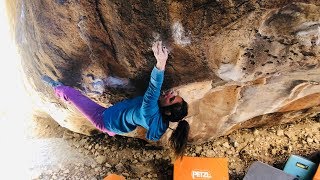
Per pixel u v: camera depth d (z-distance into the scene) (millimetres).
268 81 3791
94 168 4996
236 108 4363
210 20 2893
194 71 3455
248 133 5301
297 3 2682
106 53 3445
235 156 5164
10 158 5129
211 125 4715
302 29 2875
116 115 3430
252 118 4961
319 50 3064
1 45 5750
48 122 5523
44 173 4945
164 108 3234
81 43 3451
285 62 3281
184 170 4543
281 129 5320
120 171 4973
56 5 3232
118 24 3137
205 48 3158
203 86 3713
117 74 3615
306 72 3535
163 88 3662
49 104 4504
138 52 3297
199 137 4980
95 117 3578
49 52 3674
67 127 5027
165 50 3121
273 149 5203
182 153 3693
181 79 3559
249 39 3031
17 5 3928
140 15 3002
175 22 2967
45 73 3955
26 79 4445
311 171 4629
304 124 5359
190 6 2838
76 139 5266
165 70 3463
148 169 5000
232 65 3324
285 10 2752
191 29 2990
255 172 4543
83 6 3123
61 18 3312
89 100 3711
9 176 4938
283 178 4473
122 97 3895
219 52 3180
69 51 3576
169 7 2877
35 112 5352
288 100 4301
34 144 5277
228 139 5266
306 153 5156
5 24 5418
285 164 4836
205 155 5145
